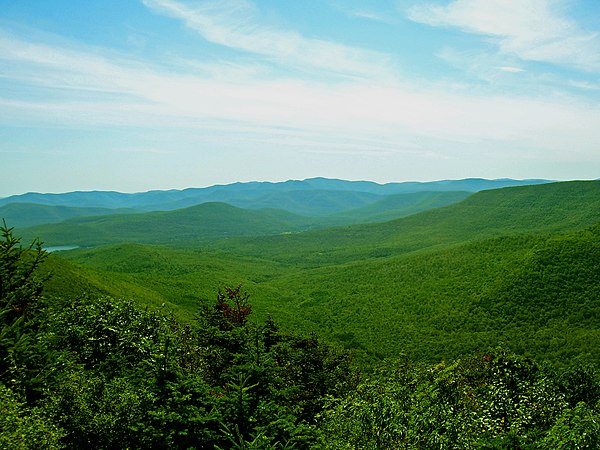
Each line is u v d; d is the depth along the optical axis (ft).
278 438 54.24
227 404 55.01
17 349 54.03
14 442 40.73
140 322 83.15
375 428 55.47
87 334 75.61
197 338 90.33
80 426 51.06
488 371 97.60
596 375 94.07
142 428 51.83
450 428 53.47
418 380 81.76
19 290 65.67
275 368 64.03
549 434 52.80
